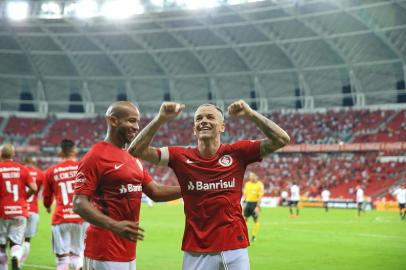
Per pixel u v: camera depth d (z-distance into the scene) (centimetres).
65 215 982
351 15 4369
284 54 5134
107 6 5056
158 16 4962
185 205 559
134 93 6047
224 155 553
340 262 1374
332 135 5241
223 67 5516
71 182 995
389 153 4847
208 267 540
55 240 985
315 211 3806
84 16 5081
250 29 4944
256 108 5775
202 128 548
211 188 544
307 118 5512
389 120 5116
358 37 4631
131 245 559
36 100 6319
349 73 5056
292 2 4362
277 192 4741
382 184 4478
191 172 549
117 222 498
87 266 555
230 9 4691
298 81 5453
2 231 1038
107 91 6188
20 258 1036
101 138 6088
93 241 550
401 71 4906
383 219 2981
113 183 545
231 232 542
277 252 1574
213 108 558
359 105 5359
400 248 1664
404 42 4509
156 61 5597
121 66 5803
